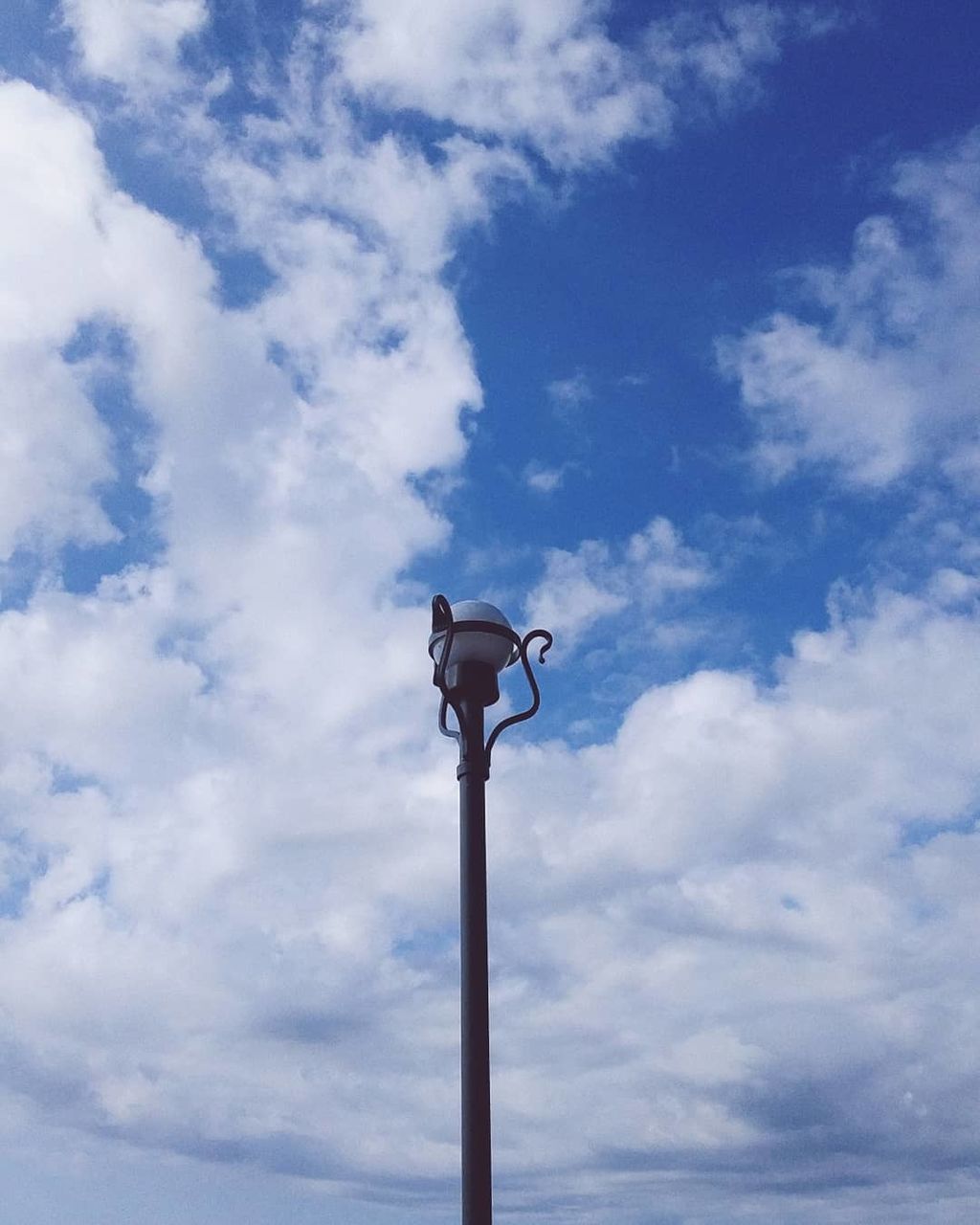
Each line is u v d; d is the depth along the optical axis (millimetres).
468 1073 7496
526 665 8797
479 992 7684
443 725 8617
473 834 8164
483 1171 7262
